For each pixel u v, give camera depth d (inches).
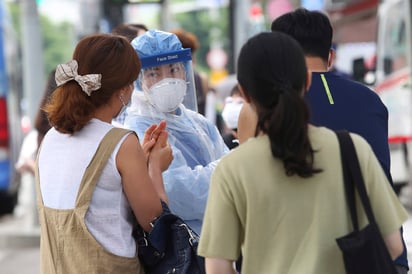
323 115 271.3
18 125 986.7
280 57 219.0
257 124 221.9
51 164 262.7
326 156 219.5
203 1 2455.7
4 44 926.4
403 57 785.6
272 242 217.9
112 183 255.9
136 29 431.2
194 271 260.8
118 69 260.1
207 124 317.4
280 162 217.6
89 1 1503.4
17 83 1021.8
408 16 775.7
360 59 785.6
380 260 211.8
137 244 263.3
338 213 217.3
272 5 1312.7
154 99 298.4
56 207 258.8
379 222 220.2
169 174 286.4
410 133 769.6
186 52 301.4
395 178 791.7
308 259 215.6
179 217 282.8
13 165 915.4
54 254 259.3
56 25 3304.6
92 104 259.0
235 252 220.8
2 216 971.9
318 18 278.2
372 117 273.3
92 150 256.5
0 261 692.1
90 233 253.9
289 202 217.0
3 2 974.4
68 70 257.8
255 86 219.1
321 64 278.7
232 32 1536.7
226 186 219.9
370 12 1178.0
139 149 259.0
